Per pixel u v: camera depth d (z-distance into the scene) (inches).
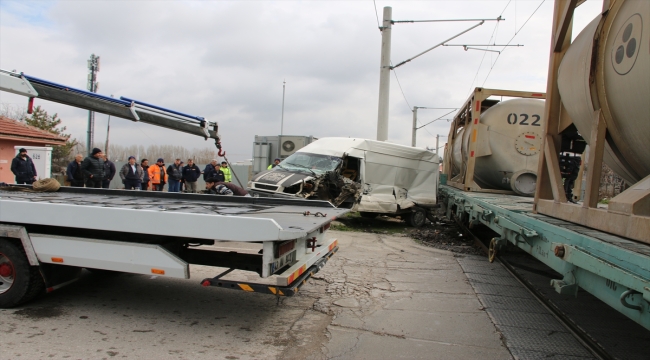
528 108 406.0
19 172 489.4
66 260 174.4
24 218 173.5
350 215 605.0
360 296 220.8
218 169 562.6
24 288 181.6
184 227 156.0
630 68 138.1
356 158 475.2
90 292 213.8
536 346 160.9
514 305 210.2
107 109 219.0
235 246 271.0
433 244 390.3
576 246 136.9
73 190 290.5
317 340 163.9
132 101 223.6
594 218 150.9
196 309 194.4
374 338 166.9
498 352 155.7
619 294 112.8
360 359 148.2
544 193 213.2
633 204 127.3
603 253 120.6
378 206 482.6
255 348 155.3
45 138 715.4
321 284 241.1
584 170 386.0
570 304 213.5
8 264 185.2
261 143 867.4
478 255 340.8
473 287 241.8
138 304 198.4
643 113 138.1
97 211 164.2
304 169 453.4
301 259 180.7
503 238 232.2
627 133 151.8
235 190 318.7
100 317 180.5
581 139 217.5
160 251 164.4
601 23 156.2
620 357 151.3
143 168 600.7
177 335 164.6
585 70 164.4
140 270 167.0
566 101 189.8
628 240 127.3
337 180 441.4
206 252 197.2
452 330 176.4
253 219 150.1
